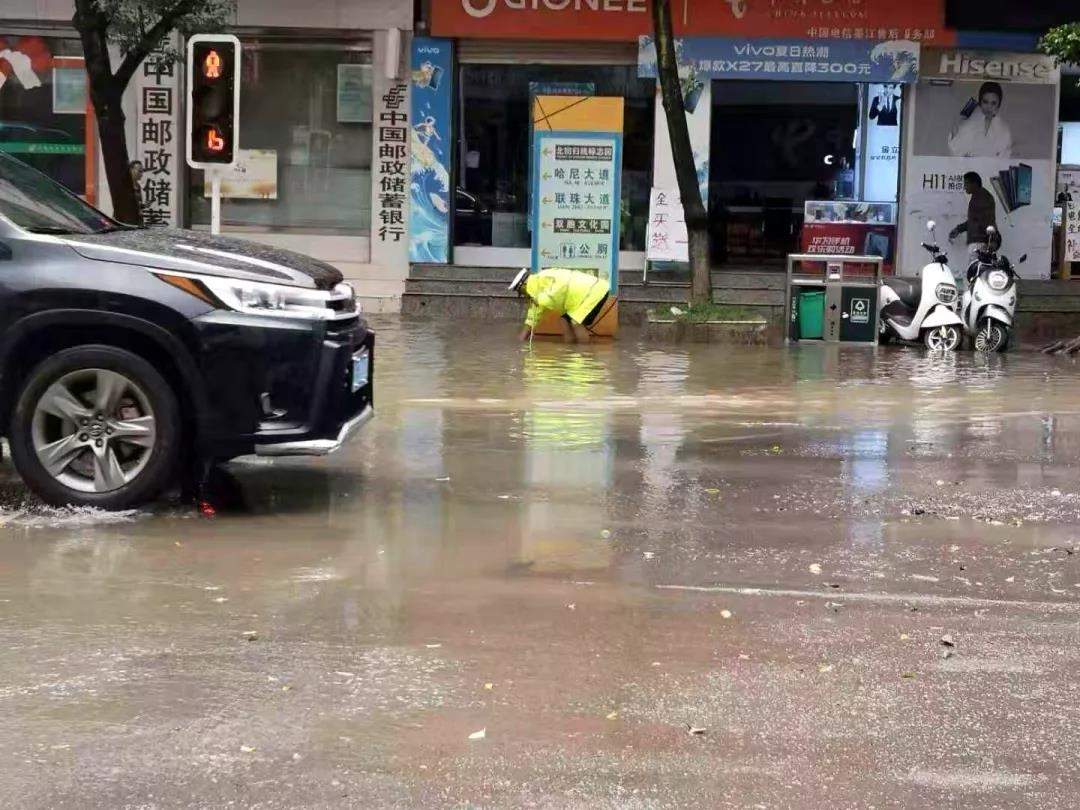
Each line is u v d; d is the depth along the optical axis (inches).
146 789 150.6
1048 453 358.9
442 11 754.2
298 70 775.1
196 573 234.5
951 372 543.2
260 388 268.5
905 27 754.2
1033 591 230.2
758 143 776.9
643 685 183.8
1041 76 767.1
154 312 265.6
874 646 201.0
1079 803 150.0
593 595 224.2
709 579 234.8
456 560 244.7
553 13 752.3
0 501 287.3
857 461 345.1
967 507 293.0
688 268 765.9
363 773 155.3
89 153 774.5
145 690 179.5
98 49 647.1
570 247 647.8
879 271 639.8
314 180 784.3
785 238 783.7
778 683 185.2
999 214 775.7
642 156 776.9
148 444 271.4
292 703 175.6
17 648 195.0
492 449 355.3
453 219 786.2
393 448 355.3
